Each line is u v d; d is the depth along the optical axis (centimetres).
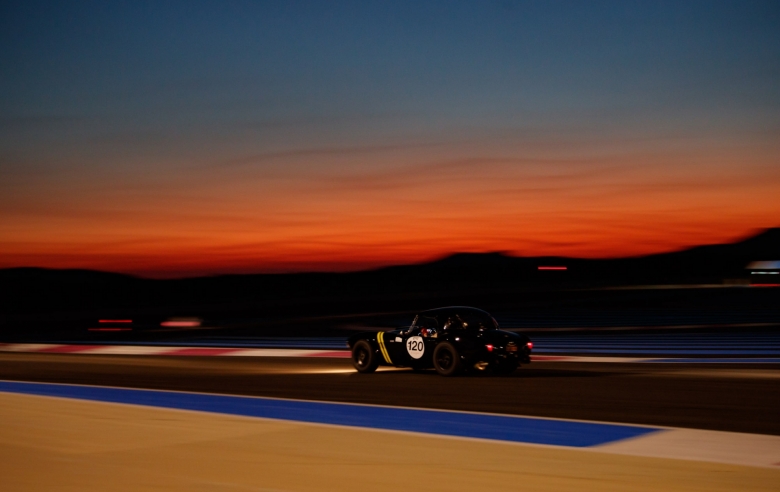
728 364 1587
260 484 552
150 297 8612
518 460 618
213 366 1733
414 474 575
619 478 557
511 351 1378
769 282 8812
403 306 5672
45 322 5019
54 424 817
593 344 2333
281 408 948
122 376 1466
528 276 10638
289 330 3594
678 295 6194
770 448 670
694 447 674
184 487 545
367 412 903
